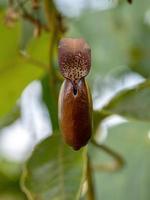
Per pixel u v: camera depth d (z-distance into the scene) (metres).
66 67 0.25
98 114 0.34
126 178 0.44
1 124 0.48
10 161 0.53
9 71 0.40
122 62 0.47
